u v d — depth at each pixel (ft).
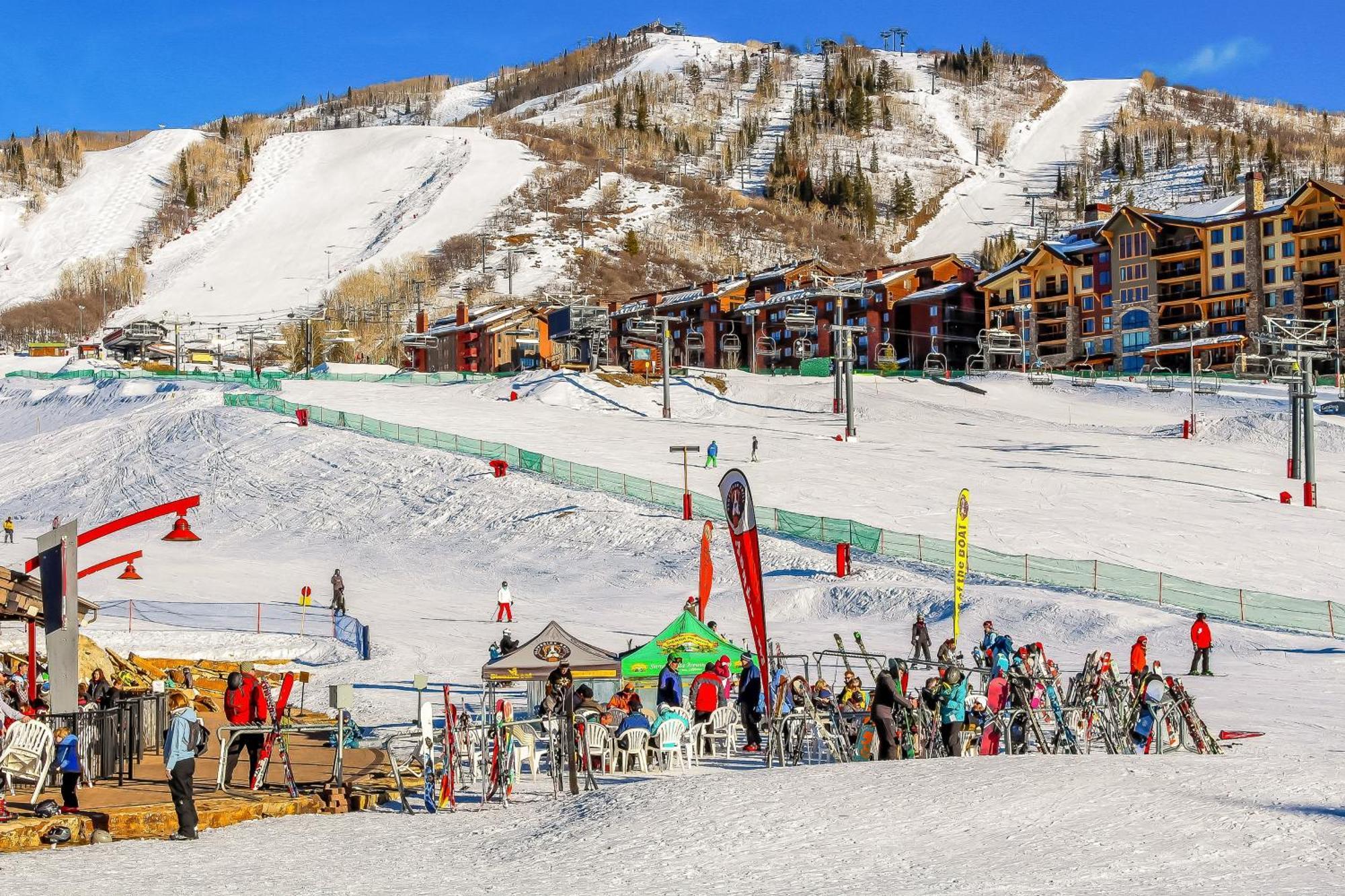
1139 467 261.85
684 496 213.66
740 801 53.57
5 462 311.47
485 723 77.71
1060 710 72.49
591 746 70.79
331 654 135.44
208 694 104.06
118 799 59.67
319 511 242.78
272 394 363.76
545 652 83.35
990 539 189.88
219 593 181.06
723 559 185.88
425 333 522.06
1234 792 52.39
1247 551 183.73
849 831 47.52
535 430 304.50
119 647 131.23
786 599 160.35
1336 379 369.09
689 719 76.07
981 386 391.24
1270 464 273.75
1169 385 378.73
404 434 286.25
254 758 65.26
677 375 399.03
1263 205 453.17
